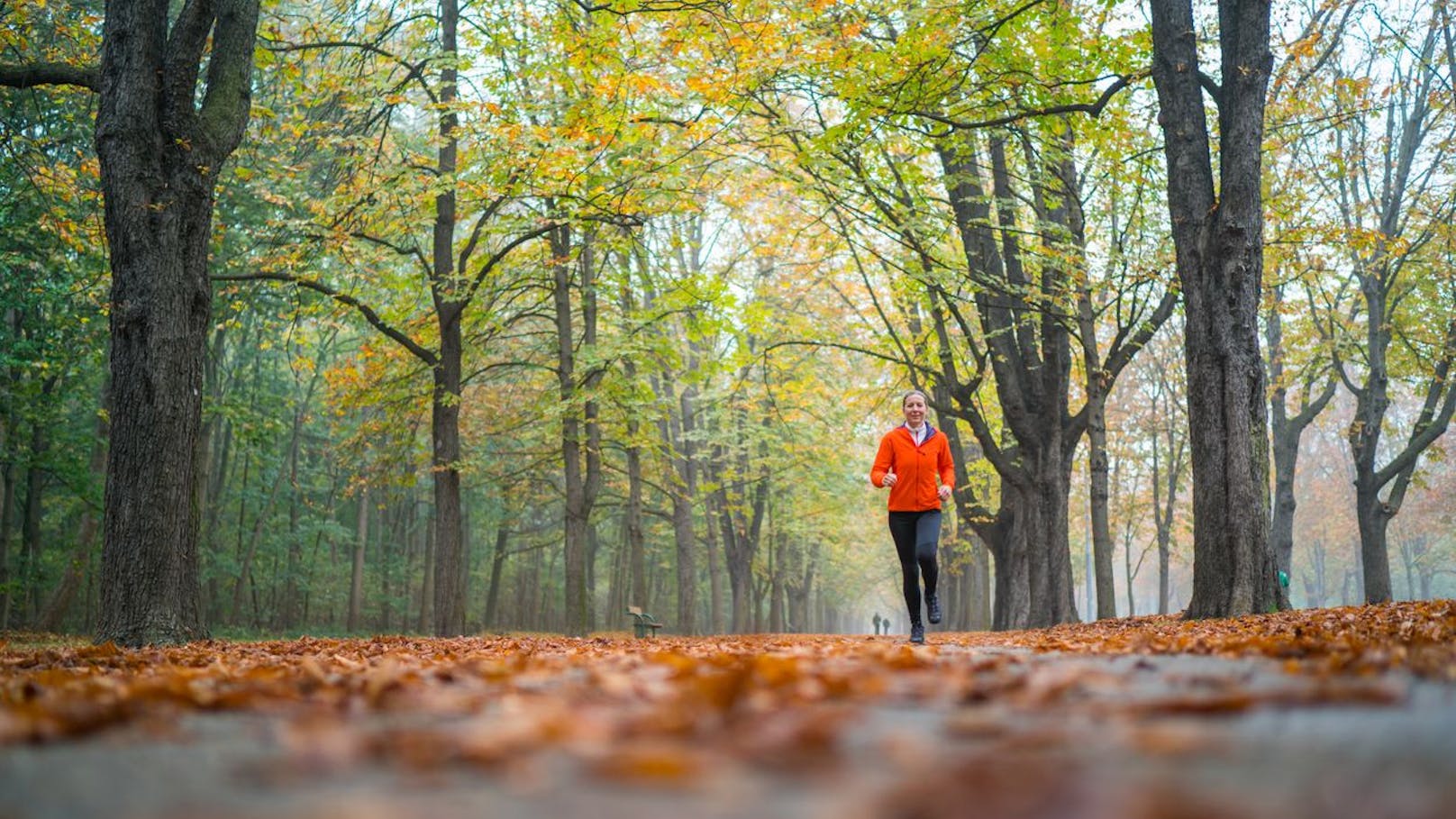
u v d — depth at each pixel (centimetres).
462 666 532
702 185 1966
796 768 201
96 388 2761
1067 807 152
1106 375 1928
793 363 2852
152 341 1055
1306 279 2233
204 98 1158
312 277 1789
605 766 189
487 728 255
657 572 5188
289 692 375
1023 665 483
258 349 3095
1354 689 310
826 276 2612
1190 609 1242
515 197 1731
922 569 973
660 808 164
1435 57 2477
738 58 1468
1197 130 1291
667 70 1842
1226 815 144
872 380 2797
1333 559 7294
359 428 2191
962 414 2138
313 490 3897
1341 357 2570
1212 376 1231
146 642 1017
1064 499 2061
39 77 1123
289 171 1797
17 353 2058
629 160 1766
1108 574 1900
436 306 1891
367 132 1862
